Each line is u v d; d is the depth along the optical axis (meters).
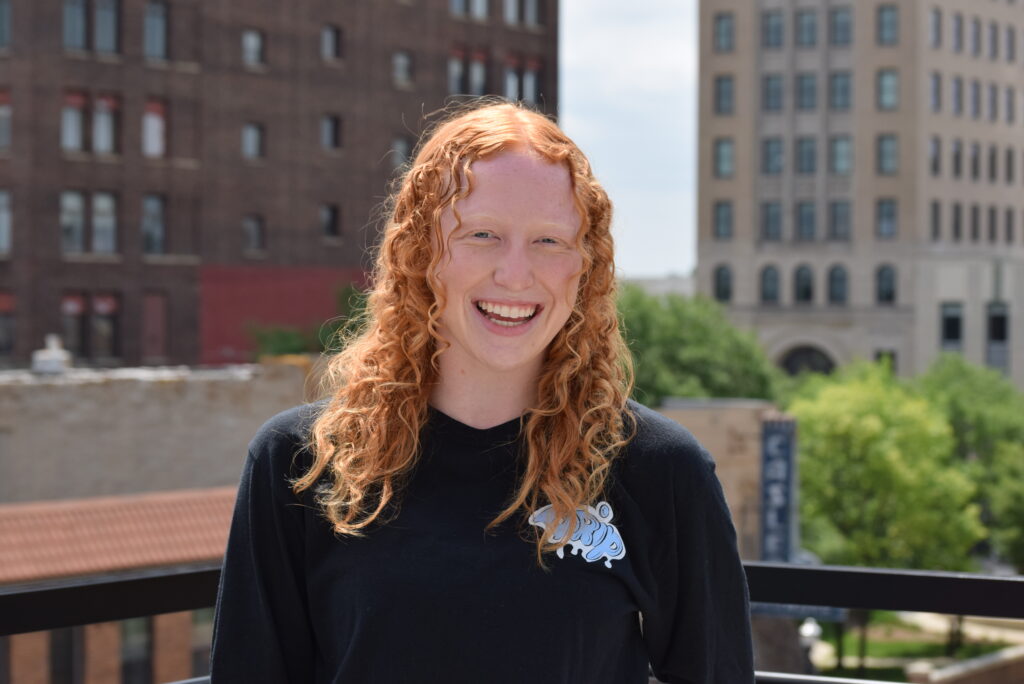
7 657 18.47
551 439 2.10
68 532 19.70
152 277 46.53
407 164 2.36
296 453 2.18
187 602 2.44
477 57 54.25
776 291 72.81
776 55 71.62
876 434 38.53
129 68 45.66
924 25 69.88
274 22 49.06
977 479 49.25
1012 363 72.00
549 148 2.12
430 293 2.14
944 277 71.38
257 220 49.19
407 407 2.11
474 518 2.10
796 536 29.89
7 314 44.16
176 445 26.36
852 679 2.60
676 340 42.69
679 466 2.18
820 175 71.56
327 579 2.14
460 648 2.03
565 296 2.12
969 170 73.50
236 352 48.44
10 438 24.58
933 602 2.41
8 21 43.81
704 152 73.19
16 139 43.81
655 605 2.17
